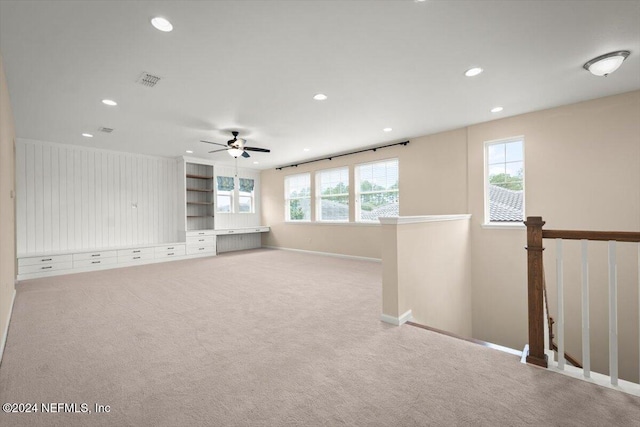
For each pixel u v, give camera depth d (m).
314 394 1.69
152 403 1.62
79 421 1.48
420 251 3.21
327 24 2.19
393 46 2.51
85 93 3.35
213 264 6.23
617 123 3.60
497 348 2.24
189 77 3.01
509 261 4.46
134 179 6.75
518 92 3.51
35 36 2.26
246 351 2.24
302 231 8.05
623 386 1.69
